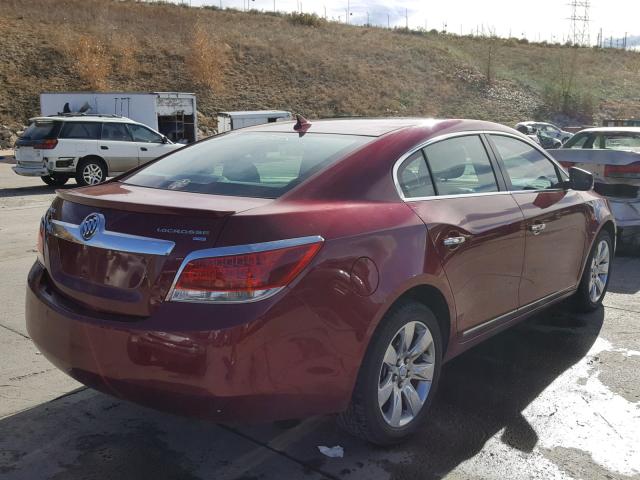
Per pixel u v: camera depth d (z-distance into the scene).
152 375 2.74
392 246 3.12
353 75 42.28
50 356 3.15
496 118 42.00
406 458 3.21
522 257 4.10
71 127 15.59
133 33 39.72
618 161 7.32
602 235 5.43
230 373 2.65
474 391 3.97
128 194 3.21
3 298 5.81
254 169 3.43
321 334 2.83
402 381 3.33
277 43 44.38
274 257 2.72
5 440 3.34
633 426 3.54
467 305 3.64
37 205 12.28
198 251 2.69
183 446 3.32
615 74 55.91
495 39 61.84
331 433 3.46
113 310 2.88
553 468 3.12
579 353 4.59
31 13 38.72
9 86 31.05
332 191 3.16
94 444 3.32
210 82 36.47
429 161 3.65
